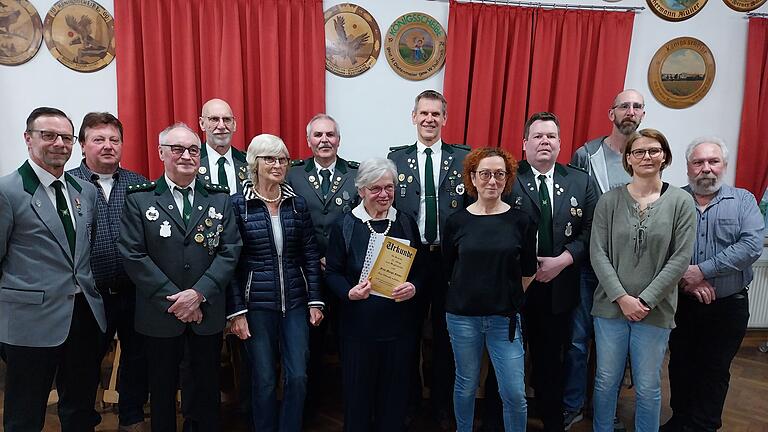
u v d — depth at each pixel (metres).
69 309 1.86
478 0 3.32
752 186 3.72
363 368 1.98
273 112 3.20
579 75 3.44
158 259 1.84
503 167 1.88
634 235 1.94
